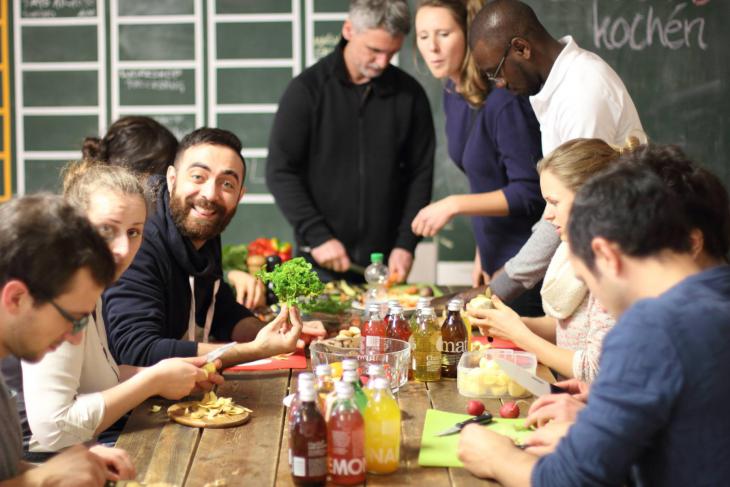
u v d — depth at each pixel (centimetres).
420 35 334
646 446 120
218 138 234
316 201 386
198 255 238
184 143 235
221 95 484
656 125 463
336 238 388
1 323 125
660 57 459
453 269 474
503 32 256
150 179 237
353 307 288
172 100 486
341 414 141
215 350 198
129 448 159
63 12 482
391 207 388
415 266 460
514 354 198
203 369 187
